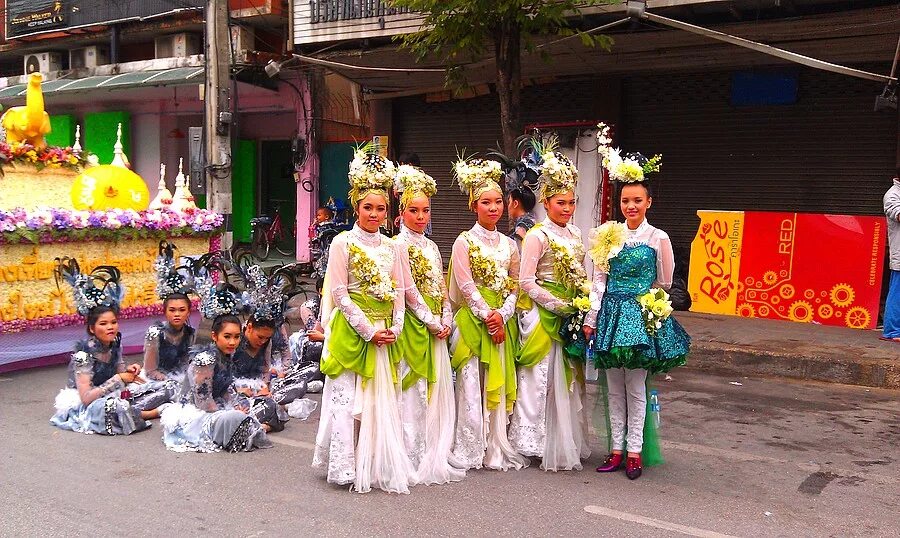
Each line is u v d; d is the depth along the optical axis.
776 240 9.52
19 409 6.38
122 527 4.02
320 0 11.62
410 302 4.77
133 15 16.36
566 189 5.01
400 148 13.58
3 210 7.39
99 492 4.52
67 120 18.80
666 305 4.60
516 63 8.91
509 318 4.94
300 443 5.59
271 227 16.62
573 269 4.95
